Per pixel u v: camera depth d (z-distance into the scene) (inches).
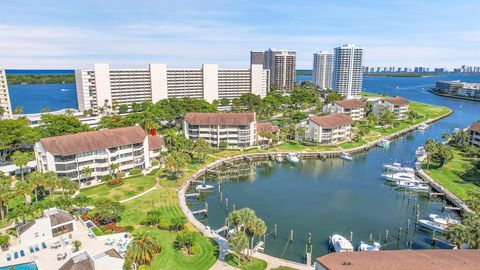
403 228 3462.1
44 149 4074.8
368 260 2079.2
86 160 4318.4
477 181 4566.9
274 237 3248.0
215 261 2659.9
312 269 2583.7
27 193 3358.8
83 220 3287.4
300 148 6363.2
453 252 2274.9
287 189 4598.9
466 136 6471.5
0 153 5152.6
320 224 3538.4
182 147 5565.9
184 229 3085.6
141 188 4232.3
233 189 4598.9
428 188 4434.1
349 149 6368.1
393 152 6437.0
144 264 2519.7
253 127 6382.9
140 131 4975.4
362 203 4111.7
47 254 2684.5
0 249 2741.1
